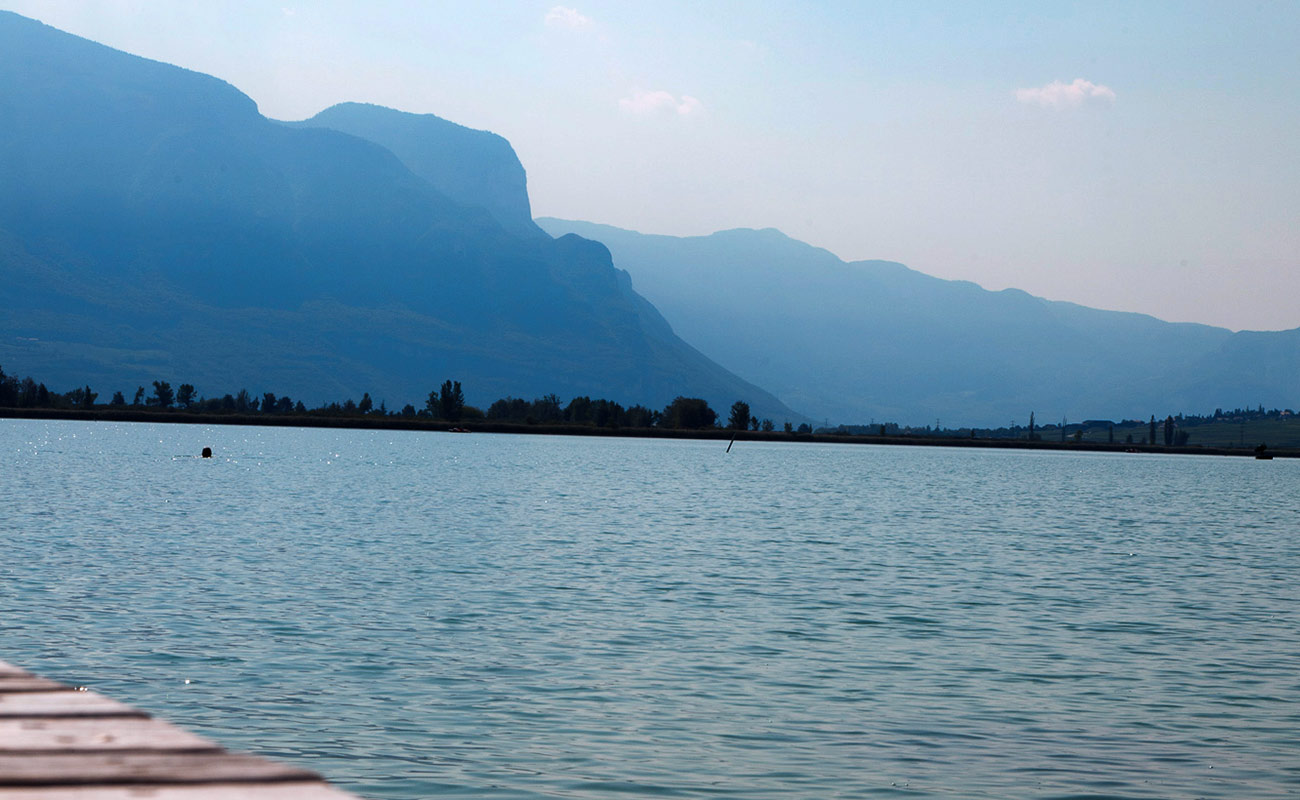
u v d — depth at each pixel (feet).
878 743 56.18
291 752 52.01
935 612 98.17
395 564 121.80
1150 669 75.61
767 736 56.90
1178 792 49.62
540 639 80.48
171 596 95.30
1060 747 56.29
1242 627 94.02
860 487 332.39
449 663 71.67
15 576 105.19
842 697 65.67
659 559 133.18
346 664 70.54
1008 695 67.21
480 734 55.88
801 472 428.15
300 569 115.55
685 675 70.23
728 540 159.94
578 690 65.41
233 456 411.13
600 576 115.85
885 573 125.59
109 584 101.45
